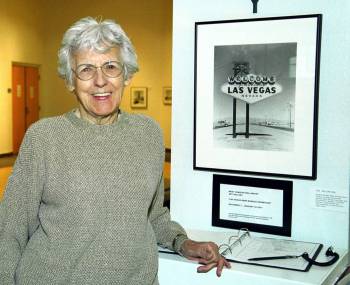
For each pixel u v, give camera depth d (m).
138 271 1.49
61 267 1.37
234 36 2.15
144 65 13.05
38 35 13.55
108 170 1.42
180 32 2.31
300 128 2.05
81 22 1.42
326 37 1.99
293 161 2.08
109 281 1.40
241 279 1.76
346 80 1.97
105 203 1.40
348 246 2.03
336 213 2.04
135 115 1.60
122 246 1.42
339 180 2.02
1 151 12.19
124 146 1.47
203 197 2.34
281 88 2.07
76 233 1.38
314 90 2.00
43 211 1.42
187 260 1.88
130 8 13.01
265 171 2.14
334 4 1.96
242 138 2.18
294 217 2.13
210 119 2.24
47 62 13.91
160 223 1.78
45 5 13.72
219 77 2.20
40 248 1.40
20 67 12.95
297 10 2.03
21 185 1.40
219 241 2.12
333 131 2.01
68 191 1.38
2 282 1.38
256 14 2.12
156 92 13.01
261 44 2.10
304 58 2.01
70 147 1.40
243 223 2.24
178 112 2.35
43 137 1.39
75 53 1.42
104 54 1.42
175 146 2.38
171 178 2.41
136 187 1.46
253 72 2.13
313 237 2.10
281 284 1.69
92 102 1.43
